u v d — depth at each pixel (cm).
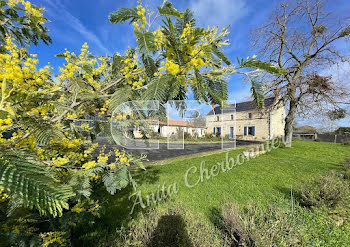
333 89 826
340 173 455
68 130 140
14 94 57
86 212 196
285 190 358
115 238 173
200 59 86
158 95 77
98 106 160
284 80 931
